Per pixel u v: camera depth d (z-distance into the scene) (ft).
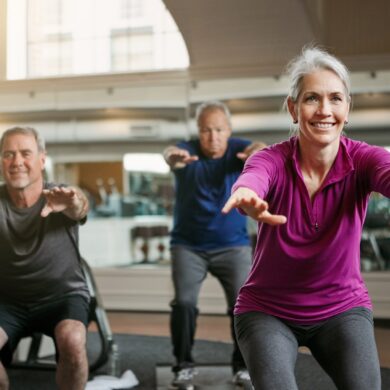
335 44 18.86
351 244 4.95
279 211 4.96
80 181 20.04
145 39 19.34
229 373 11.03
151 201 19.89
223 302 18.37
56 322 7.64
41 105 19.93
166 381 10.57
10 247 7.70
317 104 4.92
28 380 10.92
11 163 7.67
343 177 4.90
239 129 18.58
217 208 10.01
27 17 19.89
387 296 17.21
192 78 18.89
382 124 17.79
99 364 9.93
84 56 19.70
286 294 5.02
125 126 19.54
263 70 18.26
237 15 16.49
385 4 18.54
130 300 19.15
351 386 4.58
